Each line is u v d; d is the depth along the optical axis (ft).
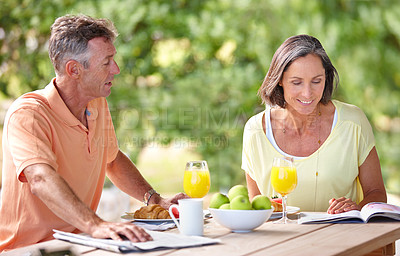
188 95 21.59
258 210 6.15
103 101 8.42
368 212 6.89
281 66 8.17
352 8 21.72
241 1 21.40
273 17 21.31
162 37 22.18
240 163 21.61
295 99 8.16
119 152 8.75
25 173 6.74
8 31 21.66
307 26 21.34
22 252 5.49
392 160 22.59
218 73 21.65
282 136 8.73
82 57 7.47
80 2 21.39
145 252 5.36
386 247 6.72
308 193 8.61
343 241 5.75
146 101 21.58
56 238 6.10
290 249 5.43
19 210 7.34
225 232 6.29
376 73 22.08
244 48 21.62
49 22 21.29
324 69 8.14
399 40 22.18
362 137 8.53
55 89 7.61
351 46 21.85
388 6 21.80
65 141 7.61
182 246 5.50
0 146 20.08
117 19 21.33
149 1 21.75
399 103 22.29
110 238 5.74
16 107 7.27
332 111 8.71
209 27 21.59
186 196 8.04
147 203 8.29
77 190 7.82
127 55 21.80
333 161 8.52
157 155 23.30
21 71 21.70
